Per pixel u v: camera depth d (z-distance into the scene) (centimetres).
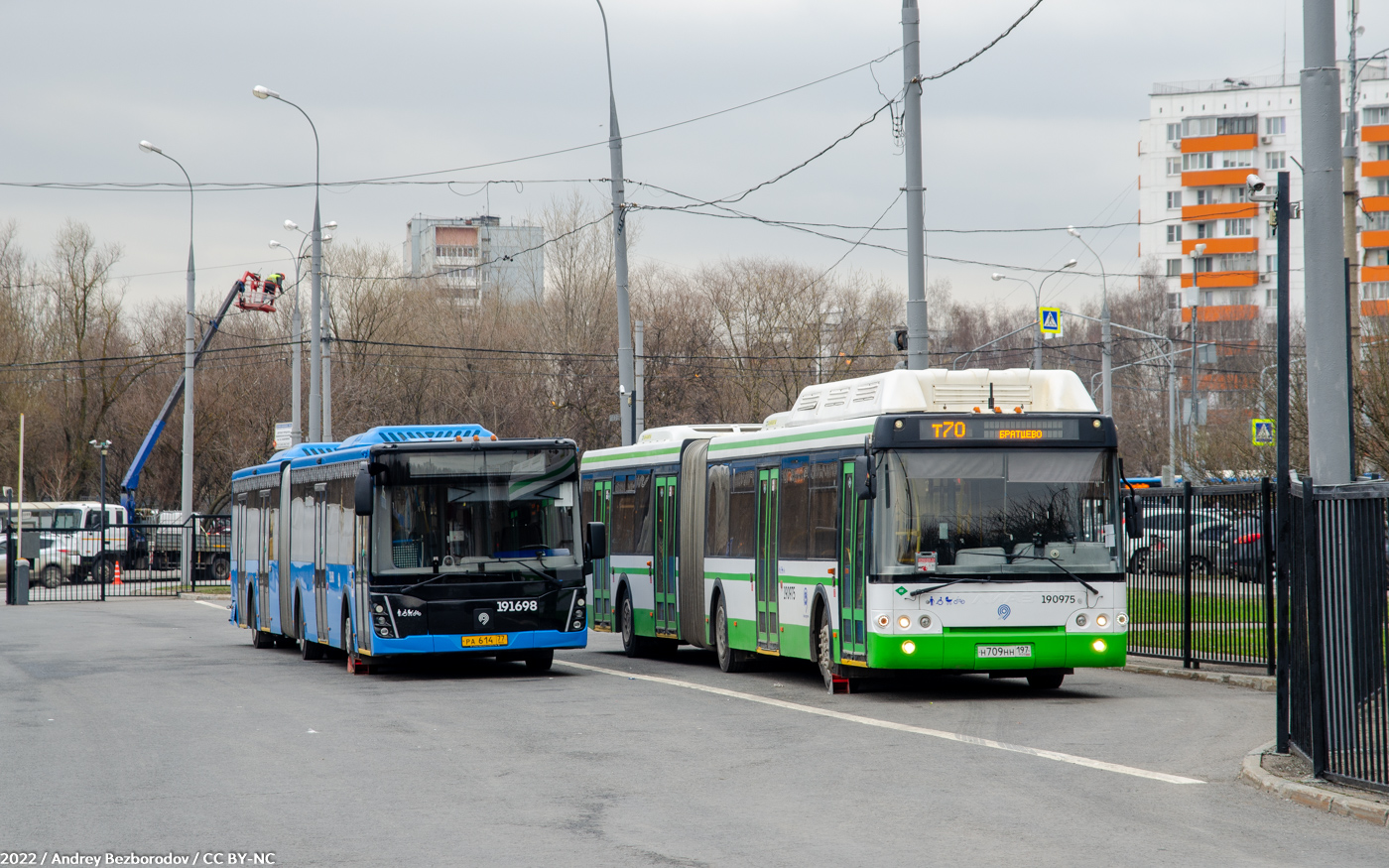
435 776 1691
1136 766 1720
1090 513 2478
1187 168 16838
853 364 10450
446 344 10650
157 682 2983
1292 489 1709
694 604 3391
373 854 1255
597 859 1225
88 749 1961
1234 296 16562
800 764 1758
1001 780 1628
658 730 2098
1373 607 1438
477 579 2991
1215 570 2841
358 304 10500
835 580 2611
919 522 2434
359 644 3059
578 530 3083
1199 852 1243
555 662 3578
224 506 12162
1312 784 1515
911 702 2469
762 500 3009
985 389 2561
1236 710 2288
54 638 4644
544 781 1647
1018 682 2855
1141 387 11538
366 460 3042
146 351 11712
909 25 3519
